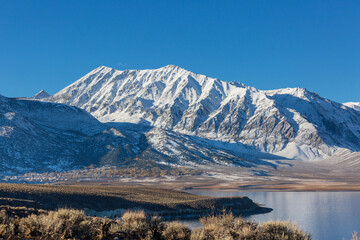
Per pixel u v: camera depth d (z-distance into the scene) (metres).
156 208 70.12
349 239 49.03
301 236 16.16
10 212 28.42
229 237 15.55
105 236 16.06
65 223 15.20
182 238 16.91
